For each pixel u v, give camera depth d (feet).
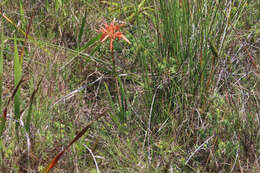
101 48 12.44
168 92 10.74
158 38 10.87
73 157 9.00
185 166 9.65
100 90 11.61
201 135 9.96
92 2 14.62
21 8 12.75
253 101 10.81
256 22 14.26
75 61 12.07
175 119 10.44
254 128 10.03
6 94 10.56
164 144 9.84
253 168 9.29
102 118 10.87
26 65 11.53
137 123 10.65
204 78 10.64
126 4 14.33
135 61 12.26
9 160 8.73
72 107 10.68
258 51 13.11
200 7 10.70
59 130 9.66
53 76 11.03
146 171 9.02
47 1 13.69
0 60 9.33
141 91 11.28
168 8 10.61
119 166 9.30
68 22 13.47
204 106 10.50
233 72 12.10
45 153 9.10
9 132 9.32
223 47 11.14
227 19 10.77
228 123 9.82
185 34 10.73
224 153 9.57
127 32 12.28
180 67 10.73
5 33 13.25
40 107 9.97
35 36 12.61
